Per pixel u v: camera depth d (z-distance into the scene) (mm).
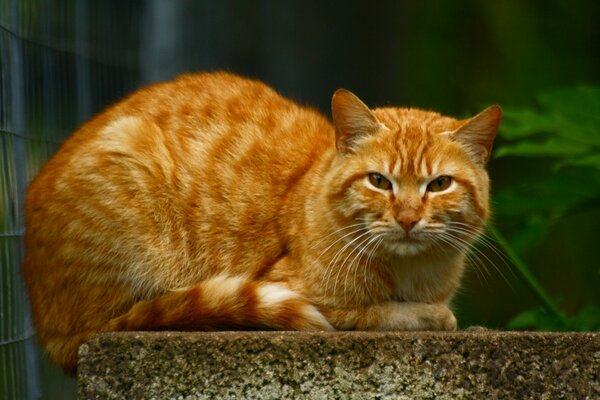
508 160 21750
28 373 10773
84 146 9711
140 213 9609
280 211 10055
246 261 10055
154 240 9703
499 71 22672
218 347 8031
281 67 21641
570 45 22281
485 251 13344
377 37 22766
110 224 9469
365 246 9461
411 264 9688
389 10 22844
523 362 8117
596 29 22156
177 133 10211
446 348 8086
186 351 8016
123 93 15242
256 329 9508
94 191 9438
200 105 10539
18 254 10609
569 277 20750
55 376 12242
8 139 10258
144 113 10336
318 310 9734
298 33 21875
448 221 9414
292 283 9836
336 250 9617
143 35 16453
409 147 9359
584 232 20906
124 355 8000
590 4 22141
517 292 20156
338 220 9578
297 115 10922
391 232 9203
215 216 10047
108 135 9719
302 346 8047
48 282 9547
